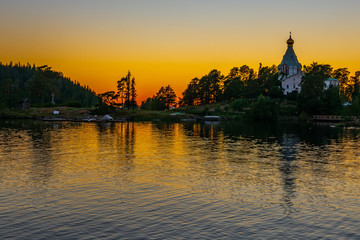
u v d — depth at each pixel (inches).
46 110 7047.2
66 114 6776.6
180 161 1829.5
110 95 7386.8
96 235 829.2
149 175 1471.5
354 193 1214.9
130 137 3080.7
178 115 7111.2
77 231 852.0
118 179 1389.0
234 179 1414.9
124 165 1694.1
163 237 821.2
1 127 4055.1
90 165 1680.6
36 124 4785.9
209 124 5359.3
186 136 3240.7
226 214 982.4
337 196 1175.0
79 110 7106.3
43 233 837.8
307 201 1114.7
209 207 1042.7
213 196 1159.6
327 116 6190.9
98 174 1476.4
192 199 1122.0
